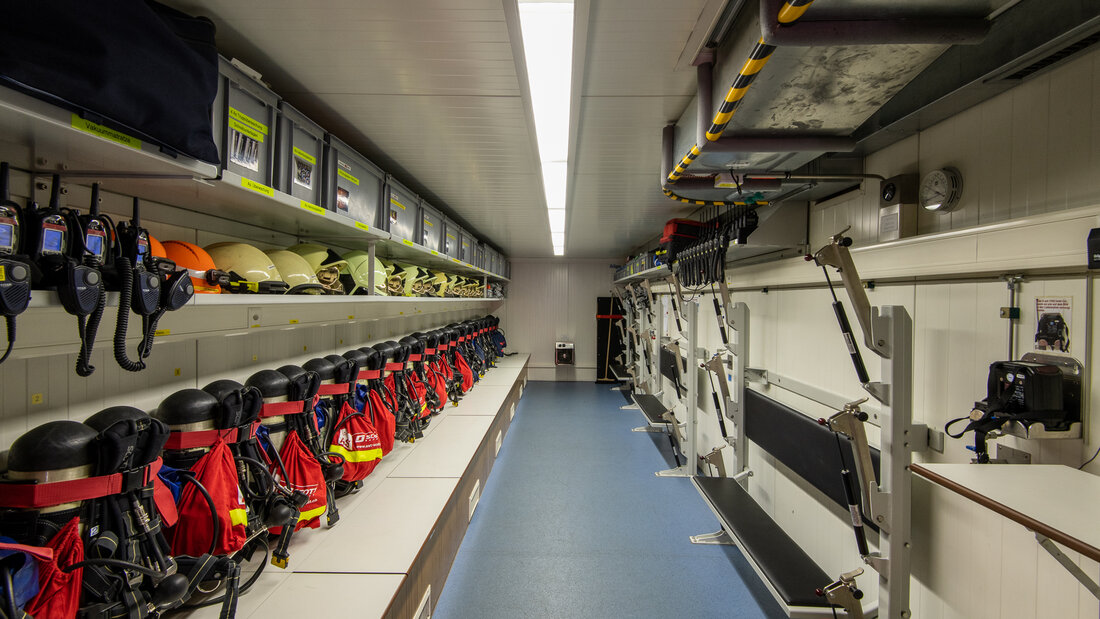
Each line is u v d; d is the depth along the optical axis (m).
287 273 1.68
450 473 2.33
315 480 1.61
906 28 0.89
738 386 3.01
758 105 1.30
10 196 1.02
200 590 1.29
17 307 0.70
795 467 2.29
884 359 1.42
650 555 2.73
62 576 0.86
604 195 3.43
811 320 2.27
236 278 1.35
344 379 1.97
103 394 1.26
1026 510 0.89
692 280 3.30
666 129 2.03
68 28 0.71
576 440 5.01
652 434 5.25
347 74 1.55
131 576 0.96
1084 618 0.91
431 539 1.88
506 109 1.83
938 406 1.52
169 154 0.96
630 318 7.77
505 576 2.49
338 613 1.26
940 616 1.34
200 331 1.49
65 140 0.82
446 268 5.03
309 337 2.36
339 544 1.63
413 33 1.29
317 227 1.98
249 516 1.33
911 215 1.68
